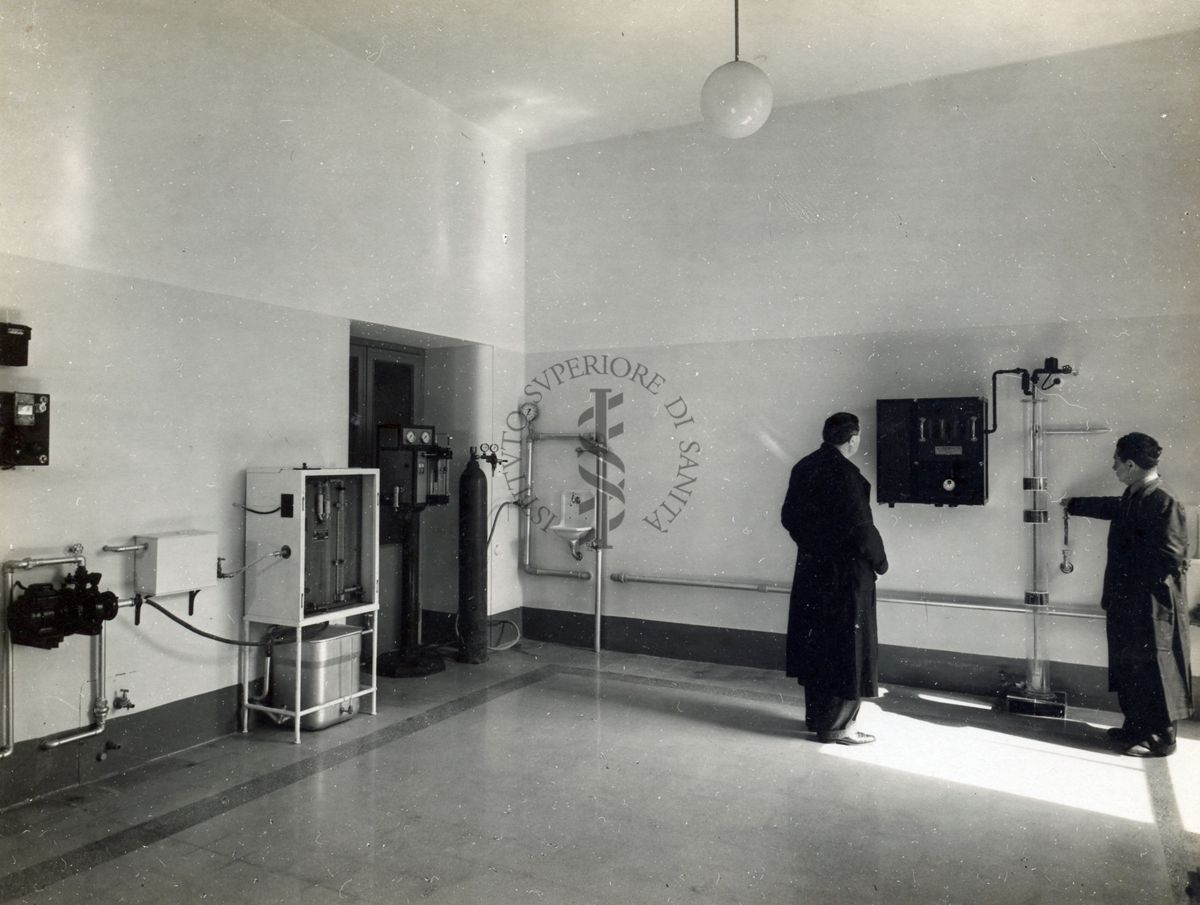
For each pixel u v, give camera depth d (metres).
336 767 3.85
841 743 4.22
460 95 5.51
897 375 5.28
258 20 4.32
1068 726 4.47
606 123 5.98
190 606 4.03
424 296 5.53
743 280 5.77
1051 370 4.60
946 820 3.32
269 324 4.42
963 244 5.10
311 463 4.68
